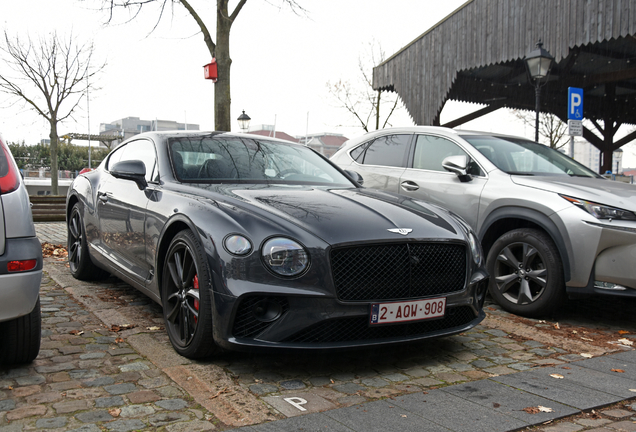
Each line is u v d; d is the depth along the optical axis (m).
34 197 10.90
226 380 2.61
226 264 2.61
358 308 2.62
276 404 2.35
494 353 3.21
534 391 2.56
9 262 2.36
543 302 3.95
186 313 2.88
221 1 8.97
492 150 4.80
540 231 4.05
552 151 5.24
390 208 3.11
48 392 2.44
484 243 4.46
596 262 3.73
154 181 3.62
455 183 4.68
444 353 3.19
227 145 3.96
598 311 4.47
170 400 2.37
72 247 5.18
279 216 2.76
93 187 4.64
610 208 3.69
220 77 9.10
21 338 2.63
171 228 3.13
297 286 2.55
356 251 2.66
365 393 2.52
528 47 13.38
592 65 16.88
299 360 2.96
